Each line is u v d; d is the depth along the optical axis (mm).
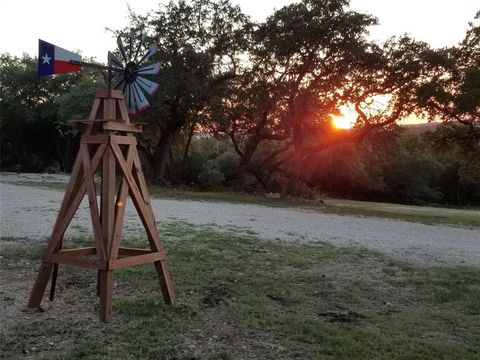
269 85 25281
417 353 4117
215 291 5840
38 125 48031
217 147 44406
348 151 43094
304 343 4277
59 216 4883
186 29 28781
